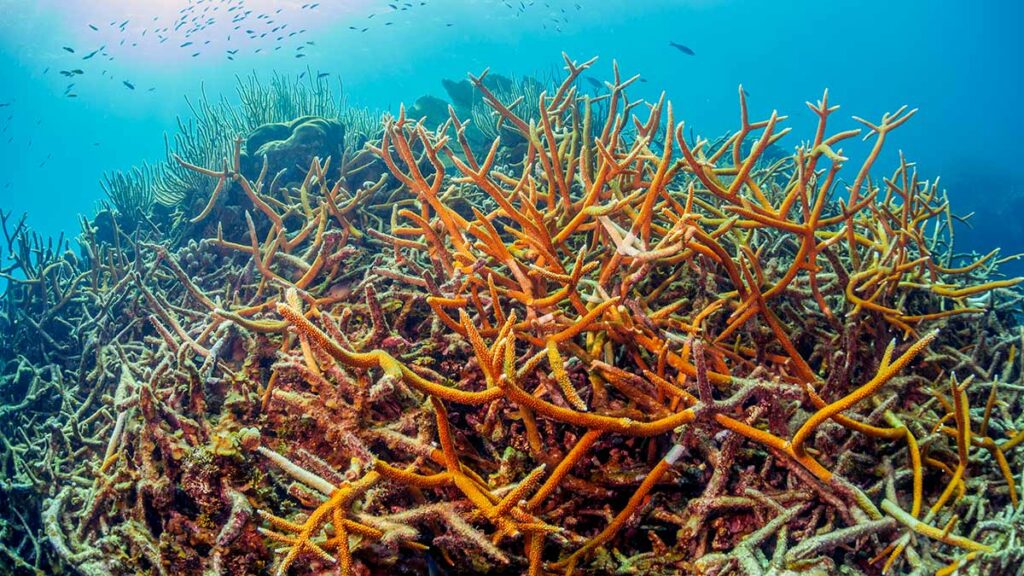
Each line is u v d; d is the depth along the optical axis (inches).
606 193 167.3
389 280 174.7
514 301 151.9
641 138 142.4
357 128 392.8
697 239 133.0
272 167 272.5
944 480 122.6
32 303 235.6
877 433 111.0
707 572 95.7
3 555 150.3
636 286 156.7
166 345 175.2
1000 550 92.2
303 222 240.1
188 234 277.0
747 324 135.0
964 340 178.2
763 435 94.2
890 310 142.1
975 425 134.7
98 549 118.2
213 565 105.7
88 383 196.1
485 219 128.0
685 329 135.9
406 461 120.4
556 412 85.8
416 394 124.3
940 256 223.6
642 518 118.0
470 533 94.0
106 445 165.3
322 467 95.5
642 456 124.9
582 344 142.2
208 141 343.0
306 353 121.4
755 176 239.6
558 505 117.3
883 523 94.0
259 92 392.2
